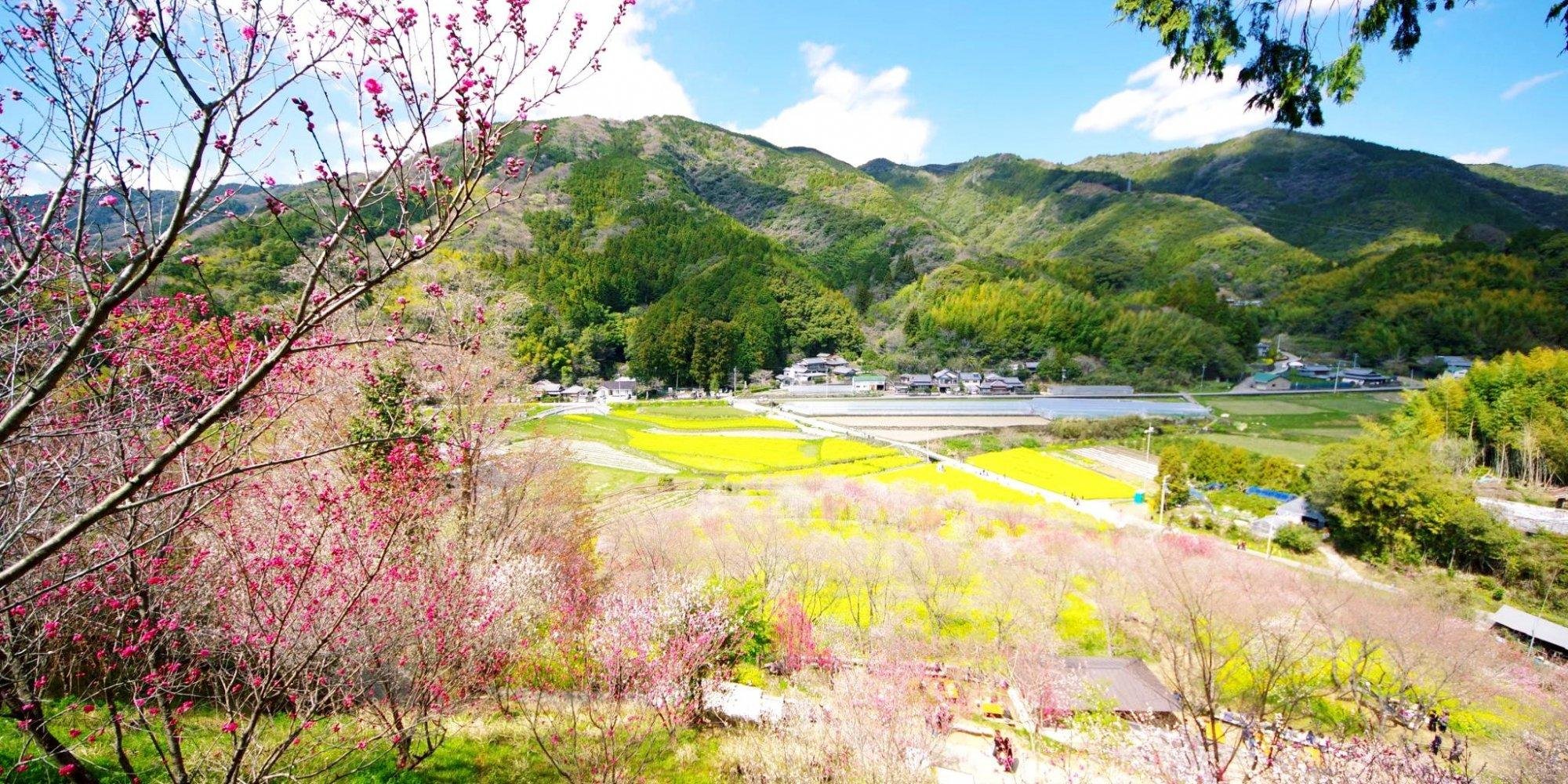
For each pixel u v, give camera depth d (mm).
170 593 5348
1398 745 12805
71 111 2912
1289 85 4523
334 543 5539
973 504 30594
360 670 5695
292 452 8039
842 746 9188
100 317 2986
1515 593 24000
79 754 5945
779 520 26094
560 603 9828
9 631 4523
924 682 13773
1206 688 11633
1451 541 25953
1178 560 21078
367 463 7719
